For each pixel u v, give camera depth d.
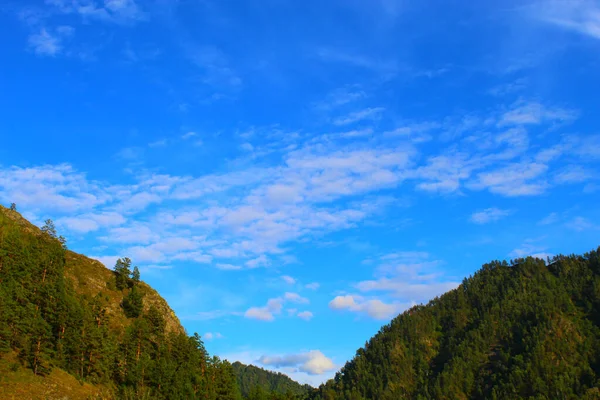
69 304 135.50
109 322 158.38
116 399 121.94
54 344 126.56
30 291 134.38
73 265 182.25
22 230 173.00
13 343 117.62
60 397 108.94
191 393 144.12
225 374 166.62
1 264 134.00
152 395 135.75
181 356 164.00
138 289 197.12
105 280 187.62
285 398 192.12
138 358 148.00
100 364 131.75
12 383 104.25
